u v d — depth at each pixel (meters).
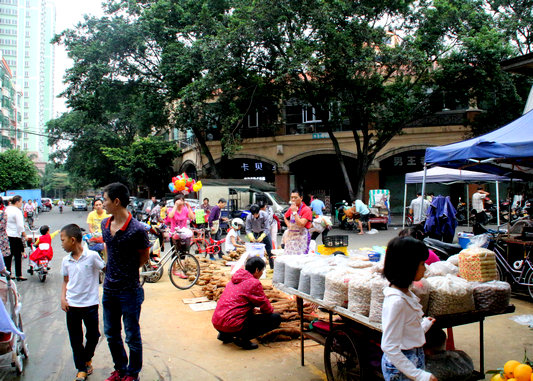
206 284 7.48
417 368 2.40
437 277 3.17
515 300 6.54
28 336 5.25
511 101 18.27
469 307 3.12
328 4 16.27
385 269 2.51
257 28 16.94
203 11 19.42
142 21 20.31
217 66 17.92
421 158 24.14
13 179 42.06
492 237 7.34
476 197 16.72
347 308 3.44
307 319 5.28
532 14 17.73
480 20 16.97
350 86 17.62
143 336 5.15
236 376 4.00
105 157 36.28
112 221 3.71
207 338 5.07
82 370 3.97
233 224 9.56
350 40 16.58
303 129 24.97
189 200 17.67
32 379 4.01
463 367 3.13
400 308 2.41
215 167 23.53
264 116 24.83
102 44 20.41
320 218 9.14
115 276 3.65
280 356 4.49
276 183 25.16
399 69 17.94
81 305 3.90
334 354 4.22
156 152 30.42
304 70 17.56
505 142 5.59
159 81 22.48
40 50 117.31
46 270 8.57
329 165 26.56
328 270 3.80
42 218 33.75
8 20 114.19
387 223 19.59
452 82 17.55
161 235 10.57
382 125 19.03
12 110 62.25
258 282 4.75
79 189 85.31
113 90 21.84
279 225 16.45
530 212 14.80
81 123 35.66
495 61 16.06
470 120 21.69
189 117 20.56
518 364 2.79
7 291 4.10
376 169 23.19
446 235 10.05
